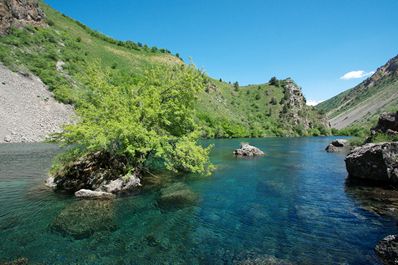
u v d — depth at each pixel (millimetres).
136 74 101500
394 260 9195
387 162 19359
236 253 10266
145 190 19156
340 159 36375
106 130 18391
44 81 70062
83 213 14438
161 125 23547
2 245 10719
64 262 9547
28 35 87750
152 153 24250
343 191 18906
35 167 27094
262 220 13711
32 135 53812
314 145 64562
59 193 17984
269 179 23234
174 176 23875
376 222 13008
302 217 14047
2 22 81562
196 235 11914
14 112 56688
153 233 12109
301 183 21719
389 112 40594
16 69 67562
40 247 10609
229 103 154125
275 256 10008
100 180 19219
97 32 153875
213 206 15930
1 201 16188
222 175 24828
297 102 176250
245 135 108750
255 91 190000
